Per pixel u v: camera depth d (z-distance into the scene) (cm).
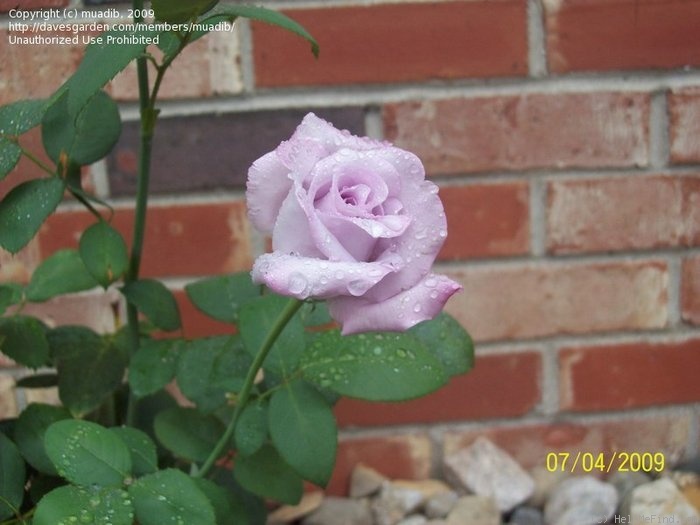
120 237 69
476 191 87
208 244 87
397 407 92
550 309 90
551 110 86
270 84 84
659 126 87
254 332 66
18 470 65
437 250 56
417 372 63
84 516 58
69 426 61
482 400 92
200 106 84
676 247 89
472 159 87
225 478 77
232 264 88
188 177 85
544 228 88
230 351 69
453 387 91
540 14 84
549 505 90
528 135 86
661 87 86
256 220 58
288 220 55
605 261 89
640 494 88
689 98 86
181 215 86
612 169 87
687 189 88
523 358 91
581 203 88
